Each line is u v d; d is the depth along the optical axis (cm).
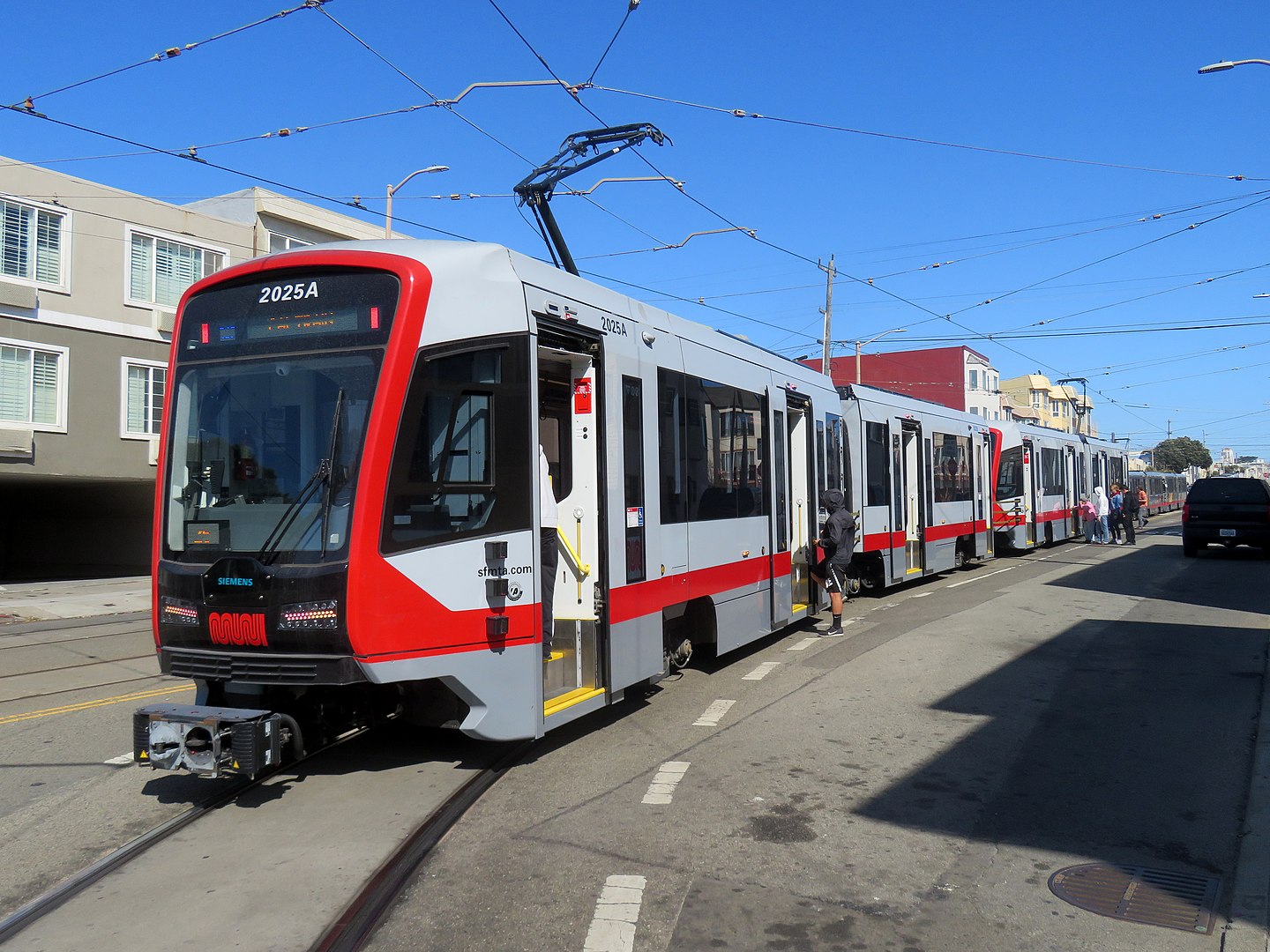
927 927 421
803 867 485
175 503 620
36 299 2139
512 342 635
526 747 710
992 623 1241
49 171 2164
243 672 584
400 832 538
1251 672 936
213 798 598
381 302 593
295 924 429
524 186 1215
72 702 882
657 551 809
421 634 580
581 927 420
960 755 679
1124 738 719
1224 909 440
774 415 1113
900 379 6550
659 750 700
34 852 518
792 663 1016
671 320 880
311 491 578
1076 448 3144
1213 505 2241
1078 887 464
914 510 1728
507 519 626
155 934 420
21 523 3406
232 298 632
